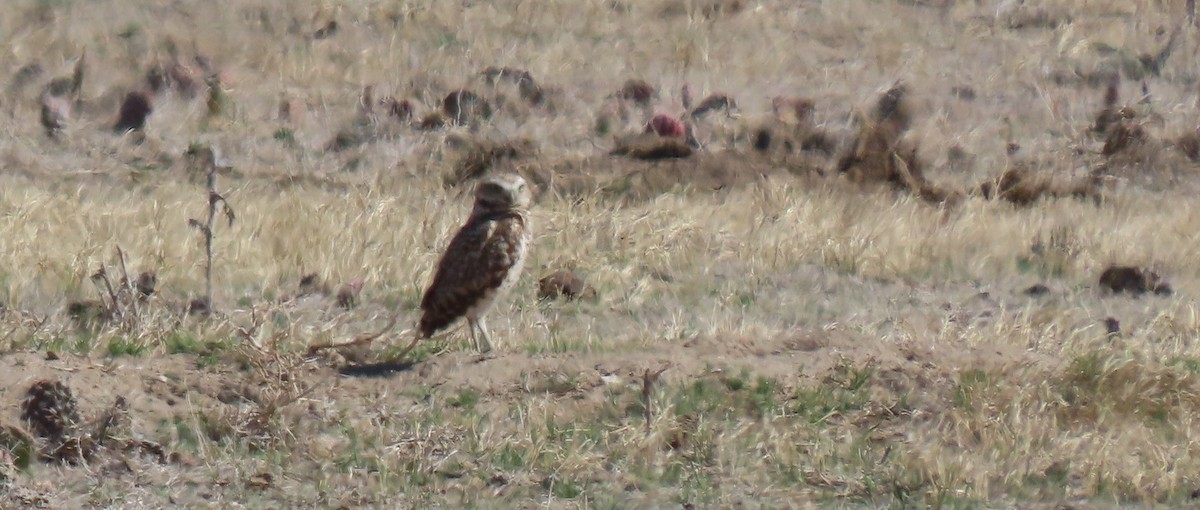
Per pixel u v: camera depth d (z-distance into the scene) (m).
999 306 14.57
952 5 25.00
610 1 24.61
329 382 10.77
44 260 13.69
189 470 9.63
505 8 24.31
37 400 9.77
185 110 19.88
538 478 9.77
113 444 9.73
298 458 9.86
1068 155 20.31
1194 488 10.10
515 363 11.12
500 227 11.54
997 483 10.03
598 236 15.57
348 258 14.34
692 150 19.16
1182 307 14.66
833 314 14.07
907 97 21.31
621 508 9.47
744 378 11.08
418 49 22.59
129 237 14.63
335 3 23.77
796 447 10.33
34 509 9.02
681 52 22.73
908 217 17.19
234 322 12.52
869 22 24.30
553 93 21.16
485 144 19.20
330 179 18.16
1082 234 16.80
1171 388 11.48
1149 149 19.91
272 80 21.16
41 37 21.86
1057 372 11.55
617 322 13.44
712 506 9.55
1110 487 10.02
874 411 10.86
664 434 10.30
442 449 10.00
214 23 22.92
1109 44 23.67
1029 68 22.81
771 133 19.95
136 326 11.60
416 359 11.49
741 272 15.00
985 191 18.81
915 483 9.98
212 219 12.93
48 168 17.98
